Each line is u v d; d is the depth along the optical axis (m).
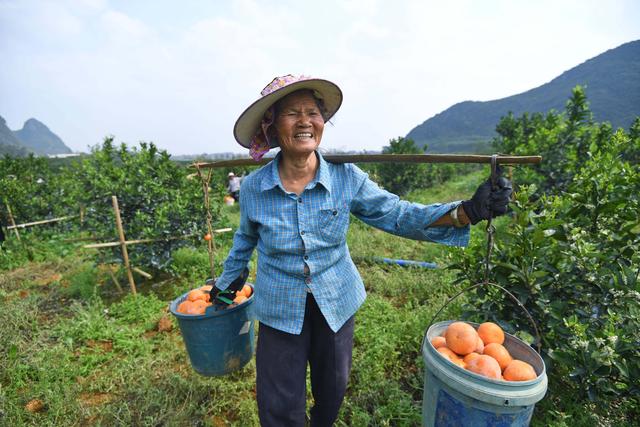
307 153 1.77
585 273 2.59
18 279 6.09
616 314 2.43
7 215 8.84
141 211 5.84
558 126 6.63
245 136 1.99
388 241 7.23
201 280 5.53
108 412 2.80
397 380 3.04
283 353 1.94
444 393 1.70
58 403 2.88
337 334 1.96
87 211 6.23
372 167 13.12
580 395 2.49
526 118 10.08
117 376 3.30
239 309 2.65
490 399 1.52
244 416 2.73
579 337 2.34
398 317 3.79
